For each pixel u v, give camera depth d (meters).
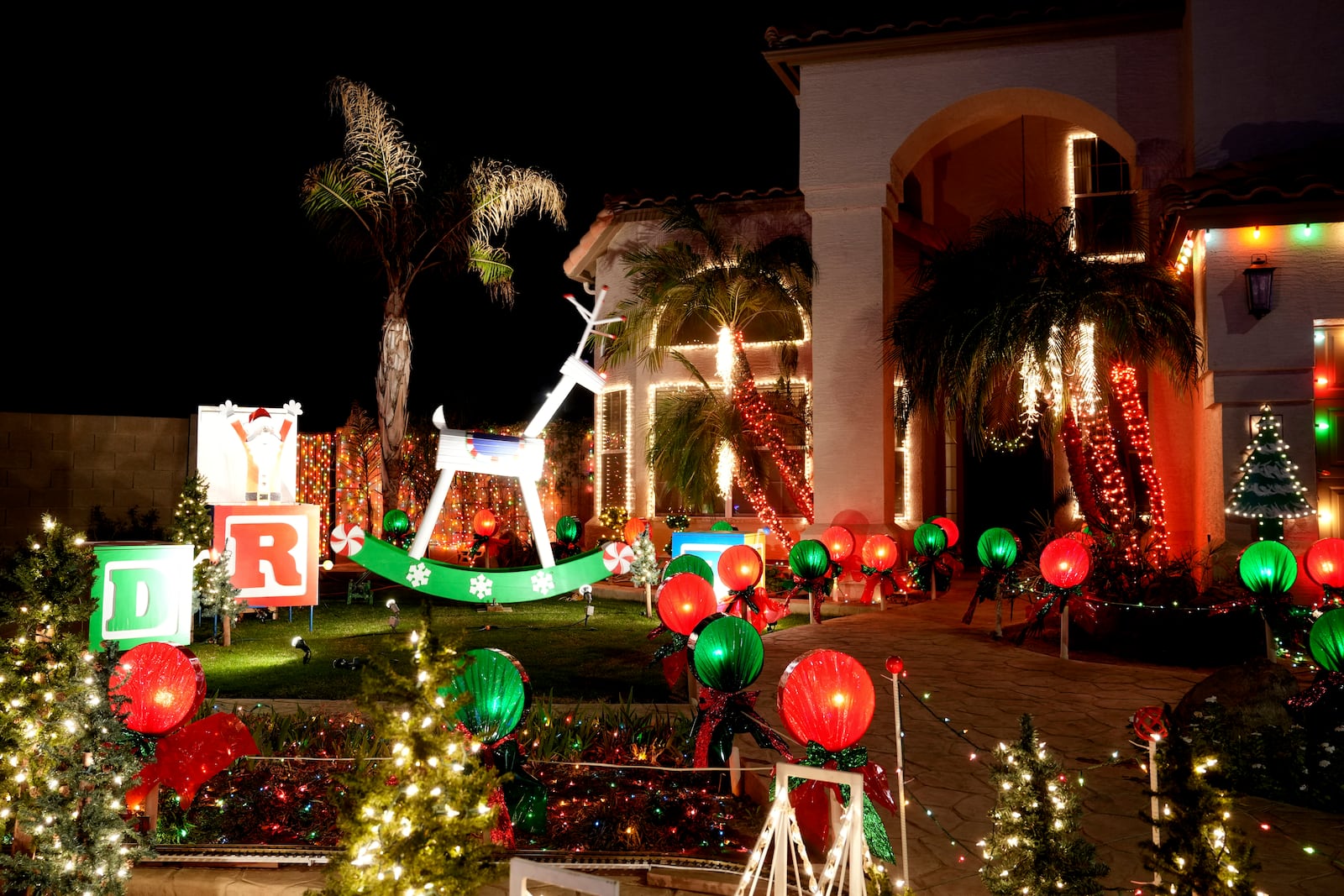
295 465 12.62
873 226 15.11
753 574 10.01
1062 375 11.55
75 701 4.47
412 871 3.37
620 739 6.68
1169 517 13.20
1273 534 10.53
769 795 5.38
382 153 15.52
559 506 22.09
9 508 14.00
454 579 11.23
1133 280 11.47
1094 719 7.45
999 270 12.13
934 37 14.58
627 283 18.44
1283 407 10.77
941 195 18.12
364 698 3.61
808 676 4.61
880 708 7.77
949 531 14.76
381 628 12.47
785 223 17.09
